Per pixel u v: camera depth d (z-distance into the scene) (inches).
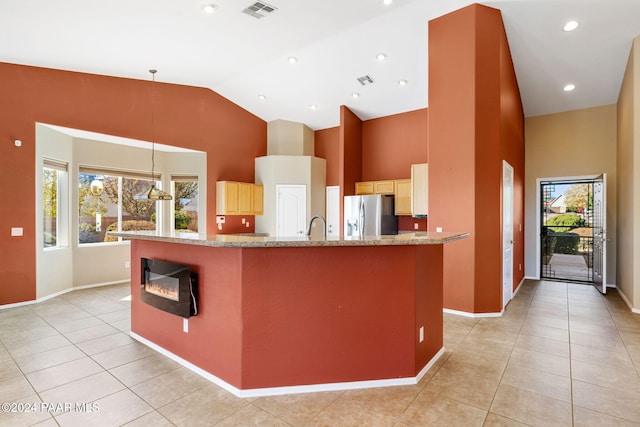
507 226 179.6
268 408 83.0
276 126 297.3
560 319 153.6
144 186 251.1
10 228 171.8
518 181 217.8
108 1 130.3
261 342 88.8
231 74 223.6
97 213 228.2
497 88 156.2
